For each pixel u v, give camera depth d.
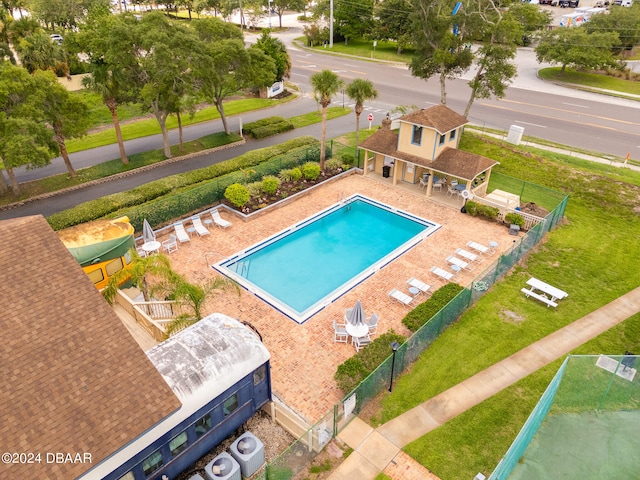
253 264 27.00
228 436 16.78
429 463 15.84
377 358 18.95
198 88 37.06
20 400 11.34
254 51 41.97
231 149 42.53
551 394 17.34
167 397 12.66
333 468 15.66
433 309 22.00
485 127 46.56
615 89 59.44
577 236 29.27
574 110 51.81
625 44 69.81
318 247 28.80
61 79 53.66
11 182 33.09
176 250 27.64
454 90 58.81
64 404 11.63
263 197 33.06
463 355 20.34
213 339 16.03
